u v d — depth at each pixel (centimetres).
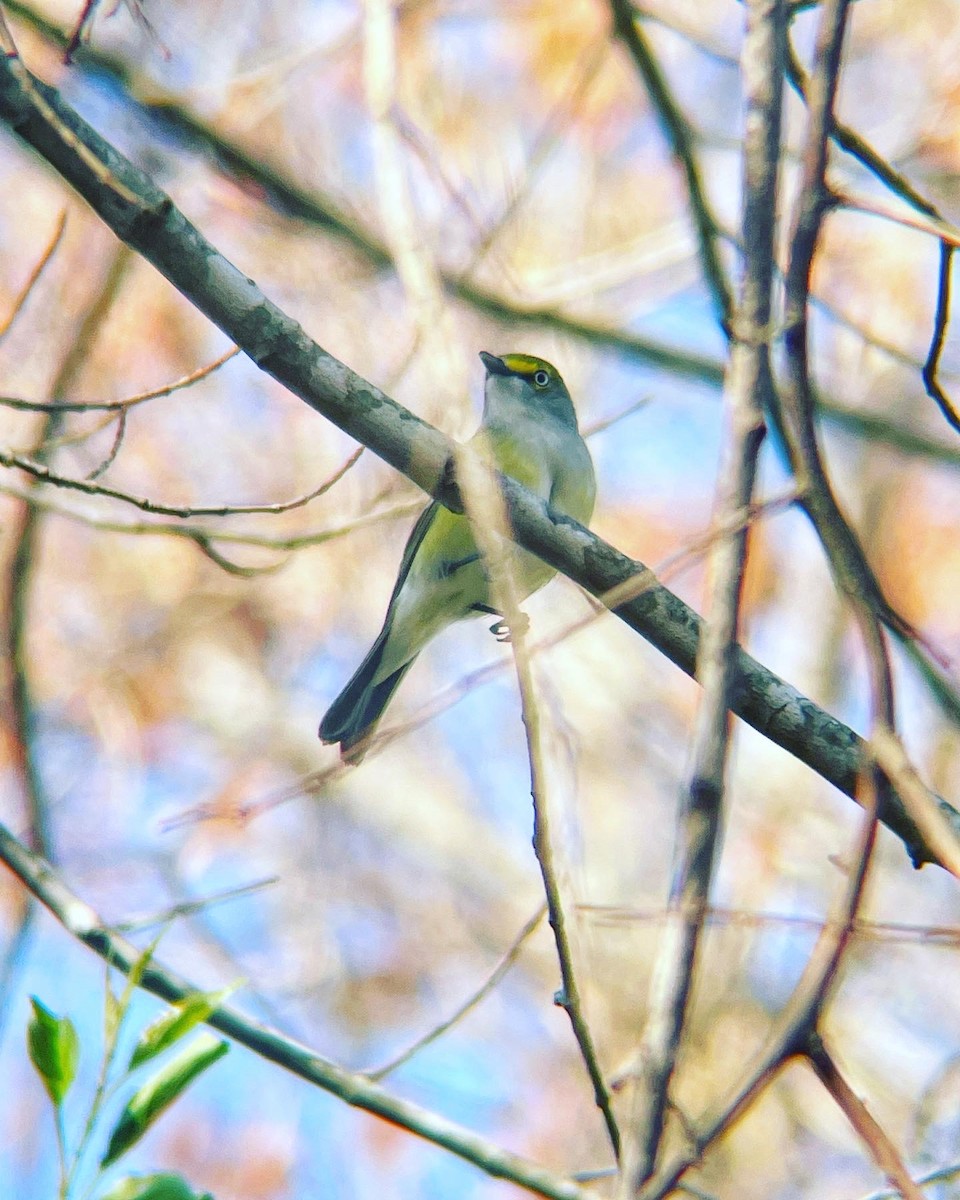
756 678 614
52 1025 455
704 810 340
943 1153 968
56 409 646
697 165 949
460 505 605
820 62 441
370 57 600
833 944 316
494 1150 630
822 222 432
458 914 1341
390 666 935
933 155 1270
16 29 1171
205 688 1395
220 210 1259
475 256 1110
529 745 432
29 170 1215
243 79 1181
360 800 1382
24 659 1080
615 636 1357
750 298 412
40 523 1085
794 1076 1120
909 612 1320
